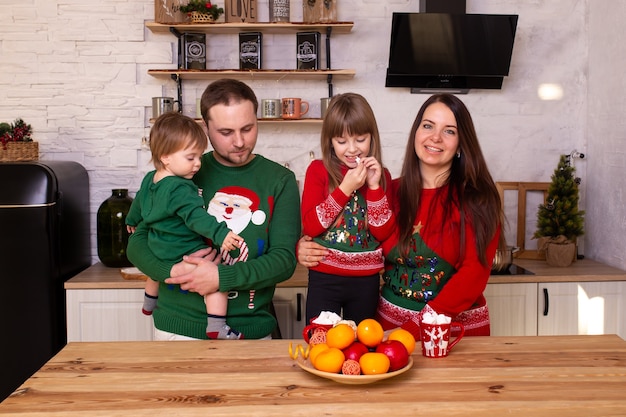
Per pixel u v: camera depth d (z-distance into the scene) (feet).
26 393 4.35
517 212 11.48
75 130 11.19
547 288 9.72
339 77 11.14
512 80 11.44
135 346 5.34
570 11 11.38
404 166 6.76
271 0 10.63
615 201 10.47
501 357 5.06
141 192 6.77
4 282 9.50
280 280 6.47
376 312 7.06
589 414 4.03
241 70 10.51
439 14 10.53
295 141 11.33
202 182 6.64
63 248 9.90
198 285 6.09
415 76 10.97
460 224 6.37
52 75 11.10
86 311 9.61
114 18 11.06
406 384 4.50
